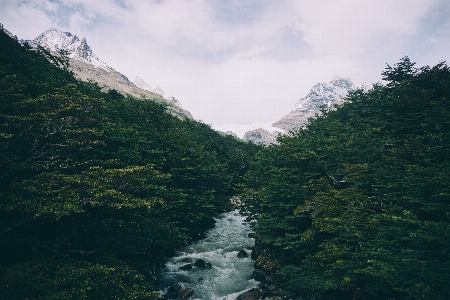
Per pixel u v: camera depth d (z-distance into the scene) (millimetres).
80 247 18781
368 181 24703
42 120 17328
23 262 15203
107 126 28641
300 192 26734
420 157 25797
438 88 39812
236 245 33438
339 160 32688
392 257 14312
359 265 16078
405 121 34875
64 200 14500
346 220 19078
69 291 12422
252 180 40469
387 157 27516
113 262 17062
